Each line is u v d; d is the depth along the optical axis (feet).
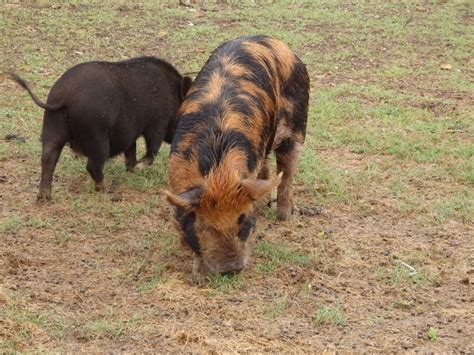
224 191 20.38
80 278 22.98
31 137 34.30
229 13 55.83
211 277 22.57
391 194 30.32
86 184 29.94
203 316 21.13
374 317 21.63
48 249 24.73
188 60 46.03
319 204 29.32
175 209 21.42
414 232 27.25
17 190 29.19
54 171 30.83
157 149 31.45
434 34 53.06
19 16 51.55
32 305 21.16
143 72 29.78
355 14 57.31
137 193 29.63
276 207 28.43
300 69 26.32
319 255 25.22
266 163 26.91
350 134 36.32
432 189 30.86
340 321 21.15
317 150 34.86
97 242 25.41
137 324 20.47
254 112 22.79
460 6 60.18
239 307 21.61
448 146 35.12
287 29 52.95
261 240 25.94
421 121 38.22
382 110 39.42
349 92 42.27
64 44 47.29
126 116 28.96
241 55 24.08
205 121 21.95
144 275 23.25
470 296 22.99
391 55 49.01
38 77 41.78
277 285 23.00
